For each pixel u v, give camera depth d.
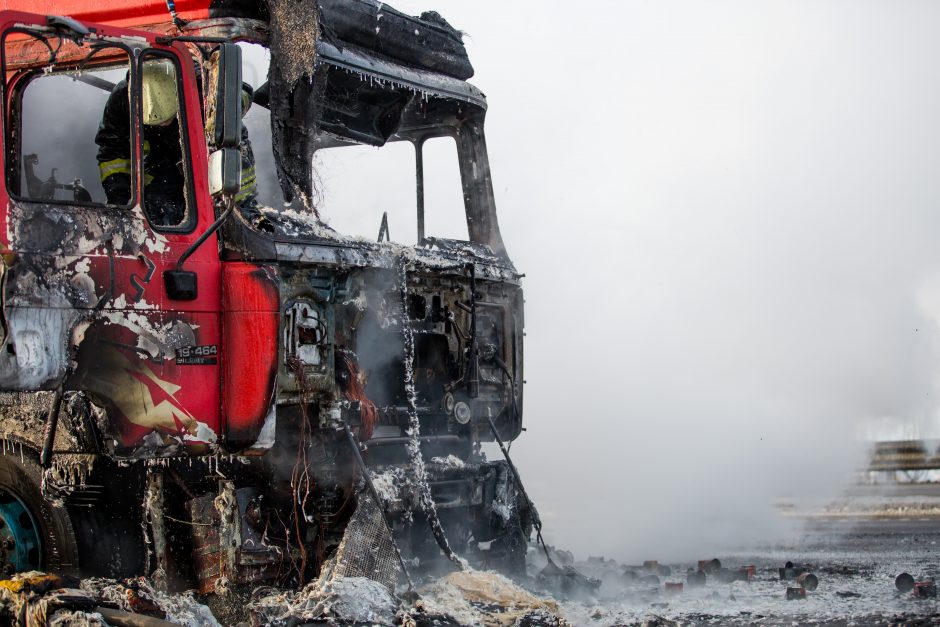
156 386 5.07
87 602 4.79
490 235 7.66
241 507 5.48
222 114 4.85
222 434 5.23
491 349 6.95
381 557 5.50
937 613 5.93
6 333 4.70
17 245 4.79
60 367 4.82
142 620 4.64
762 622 5.82
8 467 5.61
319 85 6.20
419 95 7.12
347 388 5.82
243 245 5.43
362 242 6.06
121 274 5.02
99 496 5.40
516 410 7.14
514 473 6.81
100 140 5.38
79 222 4.95
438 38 7.34
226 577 5.34
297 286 5.67
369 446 6.02
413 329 6.34
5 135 4.91
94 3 5.89
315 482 5.69
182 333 5.16
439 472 6.29
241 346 5.27
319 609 5.02
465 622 5.33
